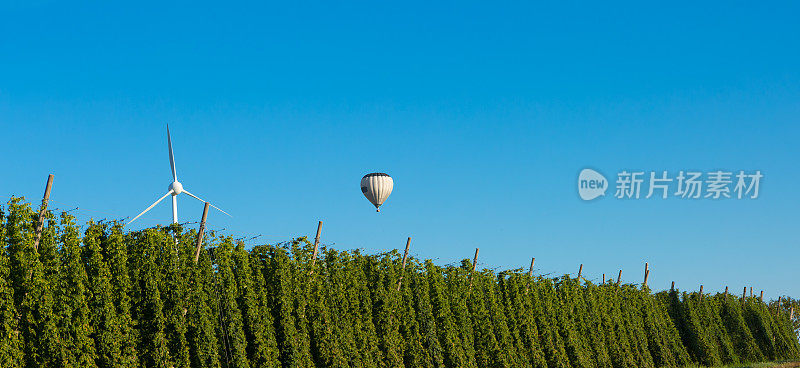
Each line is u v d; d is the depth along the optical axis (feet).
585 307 133.80
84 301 65.77
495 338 111.86
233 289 77.71
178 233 75.00
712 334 161.79
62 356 63.31
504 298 118.52
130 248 71.41
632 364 136.26
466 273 112.27
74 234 66.39
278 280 83.10
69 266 65.46
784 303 218.59
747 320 177.58
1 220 63.00
